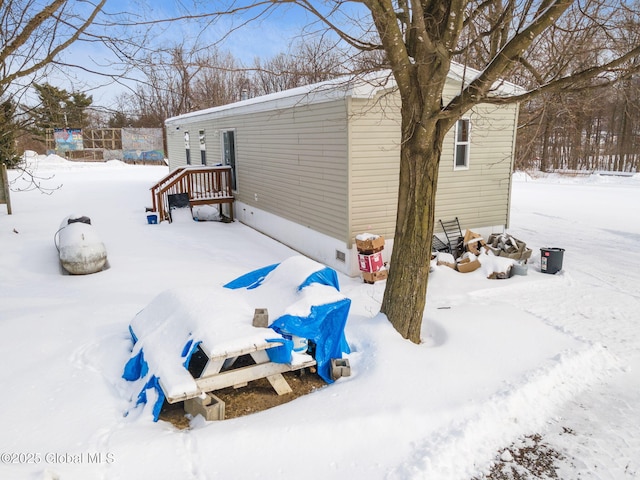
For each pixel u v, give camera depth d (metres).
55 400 4.09
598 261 9.66
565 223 13.74
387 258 8.94
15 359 4.81
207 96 15.66
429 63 4.77
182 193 14.19
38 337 5.35
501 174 10.15
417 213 5.39
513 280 8.34
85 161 37.59
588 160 34.47
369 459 3.62
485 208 10.15
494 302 7.26
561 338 5.86
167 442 3.58
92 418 3.86
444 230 9.66
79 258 8.21
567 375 5.05
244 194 13.49
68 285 7.71
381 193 8.66
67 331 5.56
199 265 9.10
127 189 21.11
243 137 12.93
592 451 3.99
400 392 4.42
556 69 6.71
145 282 7.91
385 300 5.82
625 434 4.22
